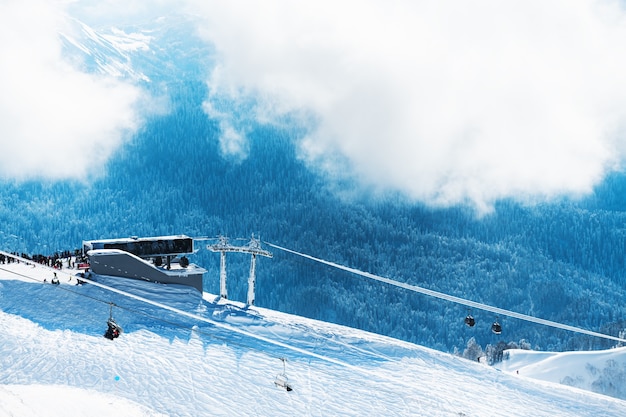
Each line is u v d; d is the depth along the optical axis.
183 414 43.25
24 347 49.72
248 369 52.62
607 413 54.75
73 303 60.59
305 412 46.62
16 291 62.06
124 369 48.41
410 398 51.44
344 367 57.12
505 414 51.34
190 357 53.09
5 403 34.34
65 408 36.19
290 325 66.12
